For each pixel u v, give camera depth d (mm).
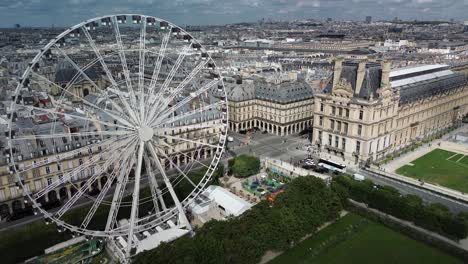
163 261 116688
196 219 167250
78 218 155375
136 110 130000
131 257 128250
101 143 130375
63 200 185625
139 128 127875
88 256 139875
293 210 150000
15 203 173750
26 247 142750
